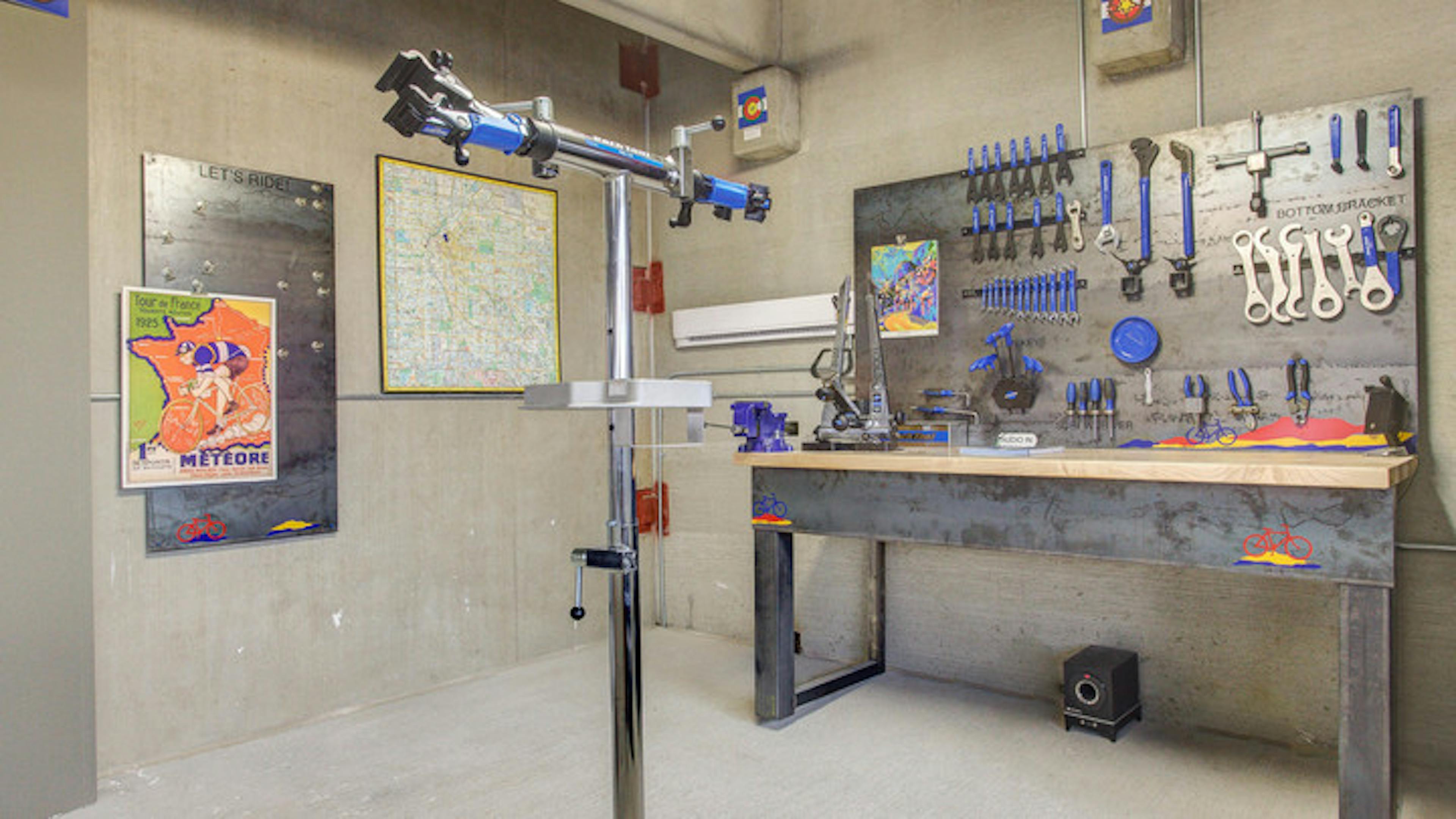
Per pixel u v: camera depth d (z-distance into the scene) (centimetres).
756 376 369
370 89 305
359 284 301
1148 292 265
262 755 257
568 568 365
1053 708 282
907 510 241
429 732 273
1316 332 239
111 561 246
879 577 323
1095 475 201
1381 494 173
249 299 272
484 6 341
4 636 210
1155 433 263
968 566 307
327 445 290
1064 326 280
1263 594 251
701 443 131
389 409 309
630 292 134
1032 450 241
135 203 251
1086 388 274
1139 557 202
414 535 315
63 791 219
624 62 397
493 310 341
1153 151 263
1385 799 174
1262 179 247
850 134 339
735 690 305
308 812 220
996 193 295
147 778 241
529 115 128
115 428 247
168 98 258
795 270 357
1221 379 253
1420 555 229
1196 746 250
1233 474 183
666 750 251
